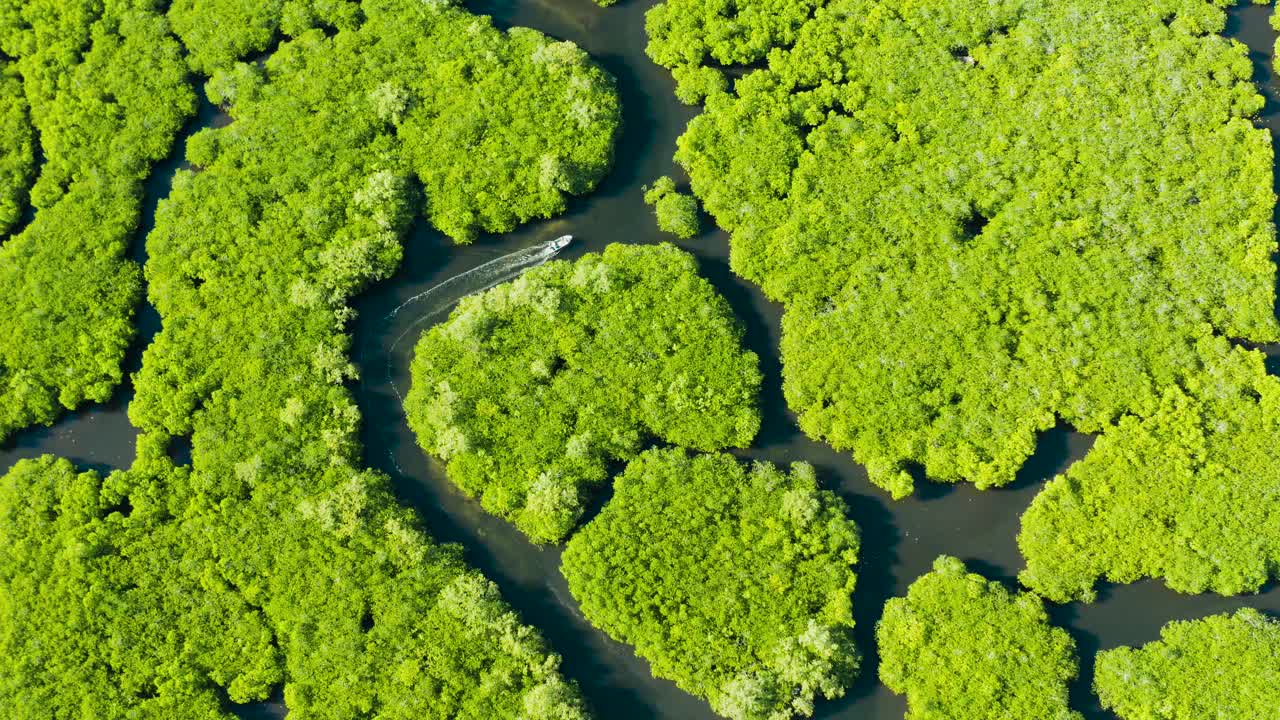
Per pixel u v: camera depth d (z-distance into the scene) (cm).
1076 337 4688
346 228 4969
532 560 4662
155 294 4919
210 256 4938
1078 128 4969
